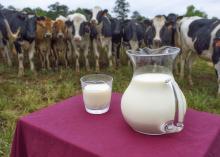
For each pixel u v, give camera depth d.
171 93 1.63
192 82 6.42
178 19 7.42
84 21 7.35
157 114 1.60
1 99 4.97
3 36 7.56
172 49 1.76
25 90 5.63
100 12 7.62
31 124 1.91
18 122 2.00
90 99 1.98
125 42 7.94
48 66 7.61
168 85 1.62
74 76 6.90
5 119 4.24
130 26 7.66
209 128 1.80
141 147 1.60
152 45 7.30
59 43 7.73
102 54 8.87
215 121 1.89
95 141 1.68
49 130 1.82
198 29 6.04
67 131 1.81
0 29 7.52
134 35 7.60
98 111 2.01
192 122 1.88
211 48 5.68
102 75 2.15
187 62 6.98
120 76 6.63
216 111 4.71
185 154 1.54
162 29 6.97
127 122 1.78
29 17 7.26
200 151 1.56
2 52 8.54
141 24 8.12
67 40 7.82
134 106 1.65
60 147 1.74
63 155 1.73
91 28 7.45
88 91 1.97
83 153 1.62
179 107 1.60
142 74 1.72
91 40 7.76
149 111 1.60
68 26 7.52
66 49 7.81
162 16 7.09
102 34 7.53
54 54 7.83
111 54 7.79
